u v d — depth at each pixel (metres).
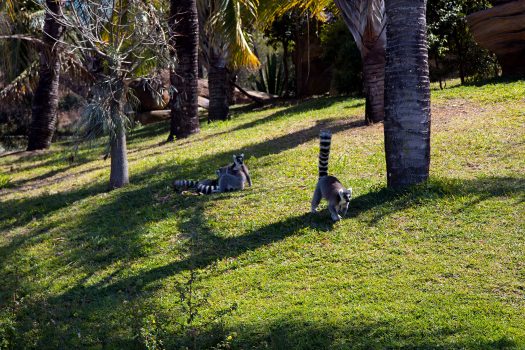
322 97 23.78
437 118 13.77
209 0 19.48
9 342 6.91
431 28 17.39
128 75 12.96
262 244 8.68
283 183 11.15
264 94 30.34
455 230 7.93
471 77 19.22
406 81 9.09
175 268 8.50
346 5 14.41
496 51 16.84
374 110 14.54
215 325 6.48
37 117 22.88
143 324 6.71
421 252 7.57
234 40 17.00
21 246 10.55
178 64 18.16
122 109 12.21
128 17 13.37
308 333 6.09
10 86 22.66
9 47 20.73
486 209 8.33
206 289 7.68
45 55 16.91
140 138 21.52
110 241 9.97
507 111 13.08
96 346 6.69
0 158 21.78
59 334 7.18
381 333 5.89
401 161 9.27
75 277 8.94
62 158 19.27
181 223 10.03
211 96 22.08
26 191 14.94
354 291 6.93
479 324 5.80
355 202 9.32
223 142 16.03
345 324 6.16
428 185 9.12
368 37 14.19
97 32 11.95
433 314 6.11
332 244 8.23
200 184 11.59
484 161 10.38
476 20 16.80
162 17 13.63
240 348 6.09
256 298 7.20
